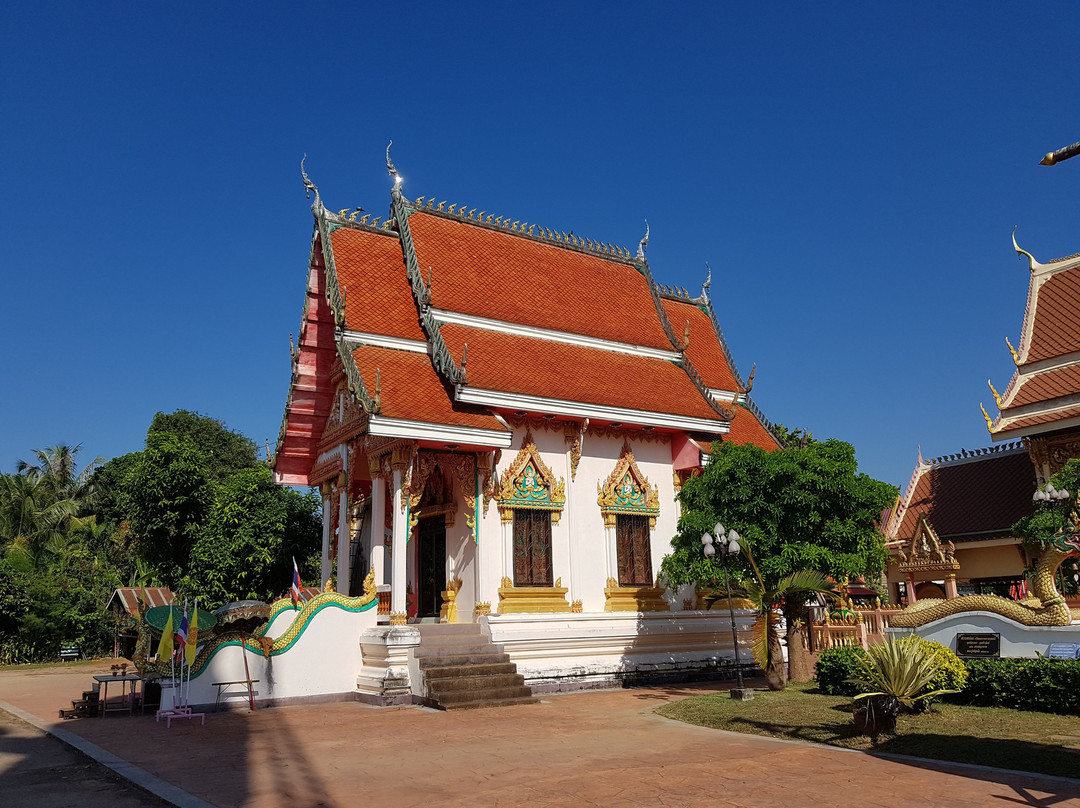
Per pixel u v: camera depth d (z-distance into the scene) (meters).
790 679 18.47
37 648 36.69
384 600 18.34
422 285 20.78
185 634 14.59
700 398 23.67
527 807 8.10
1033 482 25.58
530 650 18.98
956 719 12.34
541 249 24.89
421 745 11.86
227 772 10.06
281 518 29.02
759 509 17.27
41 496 45.94
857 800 8.13
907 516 28.11
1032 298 25.48
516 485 20.05
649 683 20.56
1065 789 8.37
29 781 9.80
